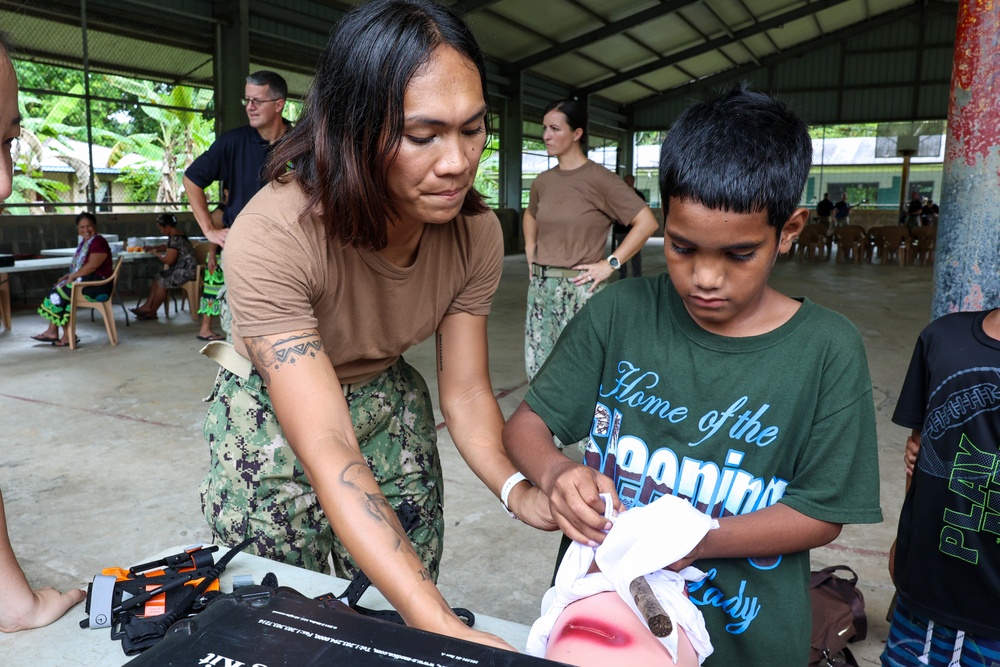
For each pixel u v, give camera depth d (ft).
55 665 3.23
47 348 18.22
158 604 3.51
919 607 3.96
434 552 4.58
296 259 3.16
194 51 30.32
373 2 2.75
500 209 48.78
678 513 2.48
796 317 3.01
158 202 31.83
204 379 15.17
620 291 3.37
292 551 4.23
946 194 6.10
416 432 4.44
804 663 3.13
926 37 56.95
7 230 25.23
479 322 4.08
